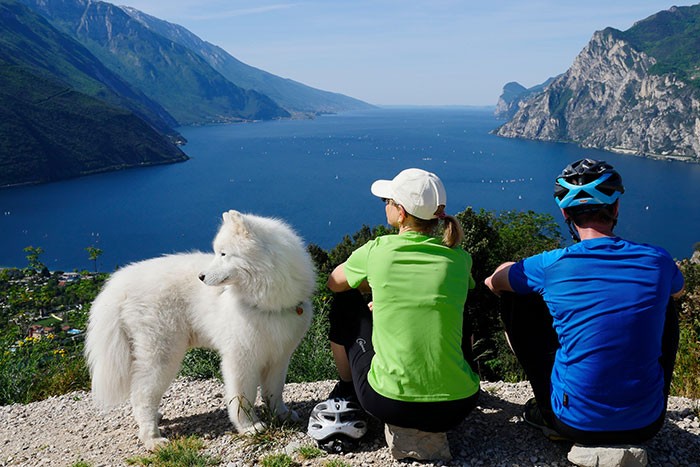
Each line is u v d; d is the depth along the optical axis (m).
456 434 3.97
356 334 3.96
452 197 156.88
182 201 163.62
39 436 5.18
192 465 4.01
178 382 6.24
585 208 3.31
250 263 4.18
